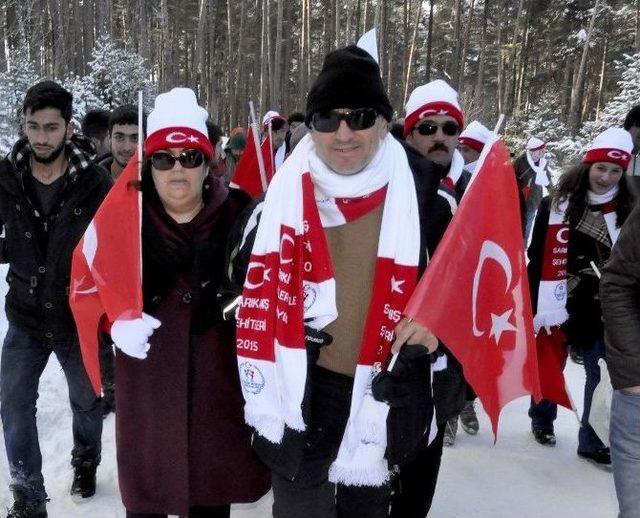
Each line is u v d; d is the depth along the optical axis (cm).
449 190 242
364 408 222
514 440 445
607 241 360
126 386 249
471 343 220
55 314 317
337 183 217
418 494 278
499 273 227
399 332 213
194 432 250
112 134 431
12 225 312
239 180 328
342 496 246
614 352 234
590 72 3950
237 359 237
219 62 4497
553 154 2325
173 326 247
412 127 320
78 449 345
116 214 243
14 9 2523
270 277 221
